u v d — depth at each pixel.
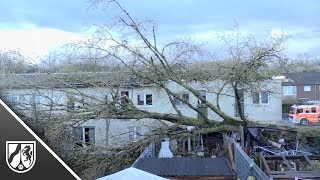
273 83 14.34
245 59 13.12
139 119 14.11
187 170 9.30
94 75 13.30
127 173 5.01
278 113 28.81
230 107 22.42
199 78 13.99
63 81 13.36
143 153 12.52
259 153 11.64
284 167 11.42
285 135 14.12
